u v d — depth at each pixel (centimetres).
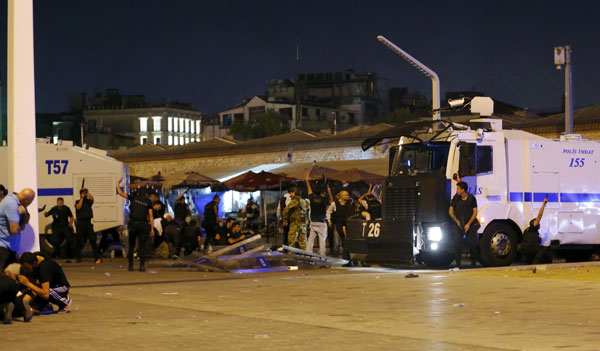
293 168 4203
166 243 2417
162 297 1363
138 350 859
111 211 2612
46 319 1098
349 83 11531
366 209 2236
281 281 1617
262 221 3884
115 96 13450
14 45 1213
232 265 1903
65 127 12550
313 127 10994
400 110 10294
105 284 1595
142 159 5553
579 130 3578
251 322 1065
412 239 1894
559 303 1205
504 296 1301
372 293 1380
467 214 1877
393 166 2038
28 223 1220
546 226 2023
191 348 870
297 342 905
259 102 11481
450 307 1184
